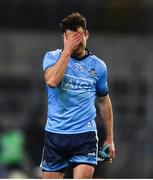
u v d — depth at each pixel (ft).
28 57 180.96
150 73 177.06
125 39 182.50
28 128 159.84
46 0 182.19
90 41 181.57
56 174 58.44
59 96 57.26
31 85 175.11
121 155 162.09
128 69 178.70
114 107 168.96
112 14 181.88
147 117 167.22
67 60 55.83
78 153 57.41
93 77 57.67
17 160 135.23
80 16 56.85
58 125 57.47
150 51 180.34
